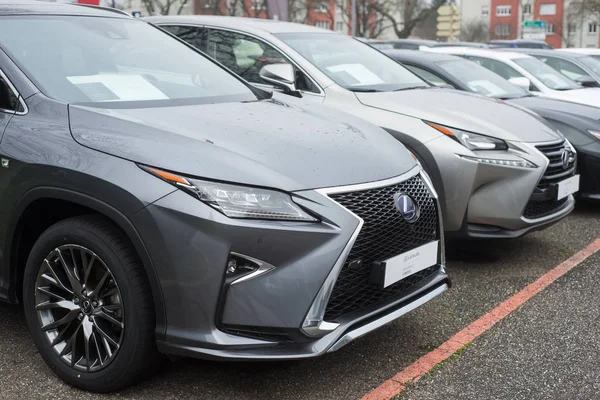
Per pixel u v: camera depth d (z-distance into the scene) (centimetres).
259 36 582
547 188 496
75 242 302
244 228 276
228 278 279
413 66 730
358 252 299
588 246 566
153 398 307
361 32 3831
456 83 702
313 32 618
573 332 389
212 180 282
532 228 488
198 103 367
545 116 673
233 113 354
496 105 548
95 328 307
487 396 316
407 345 370
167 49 423
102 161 294
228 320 280
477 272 494
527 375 337
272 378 329
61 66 360
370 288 309
